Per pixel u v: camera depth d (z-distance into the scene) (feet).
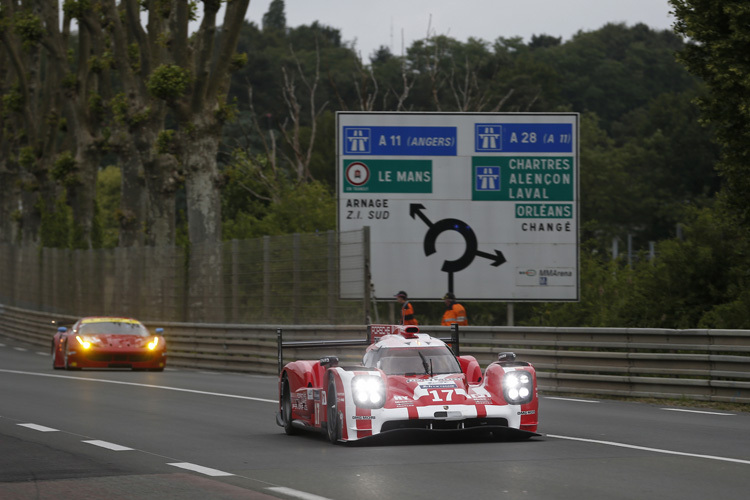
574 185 351.05
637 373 229.45
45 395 240.94
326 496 106.73
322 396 153.07
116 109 506.07
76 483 118.11
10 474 124.88
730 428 167.63
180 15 428.97
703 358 213.25
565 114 351.67
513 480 114.42
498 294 351.05
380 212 350.84
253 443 153.79
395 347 152.05
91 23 535.19
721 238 316.40
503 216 351.25
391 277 350.64
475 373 155.63
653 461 128.47
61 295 562.25
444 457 132.98
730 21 267.80
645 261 381.19
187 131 431.43
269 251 358.43
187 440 157.79
